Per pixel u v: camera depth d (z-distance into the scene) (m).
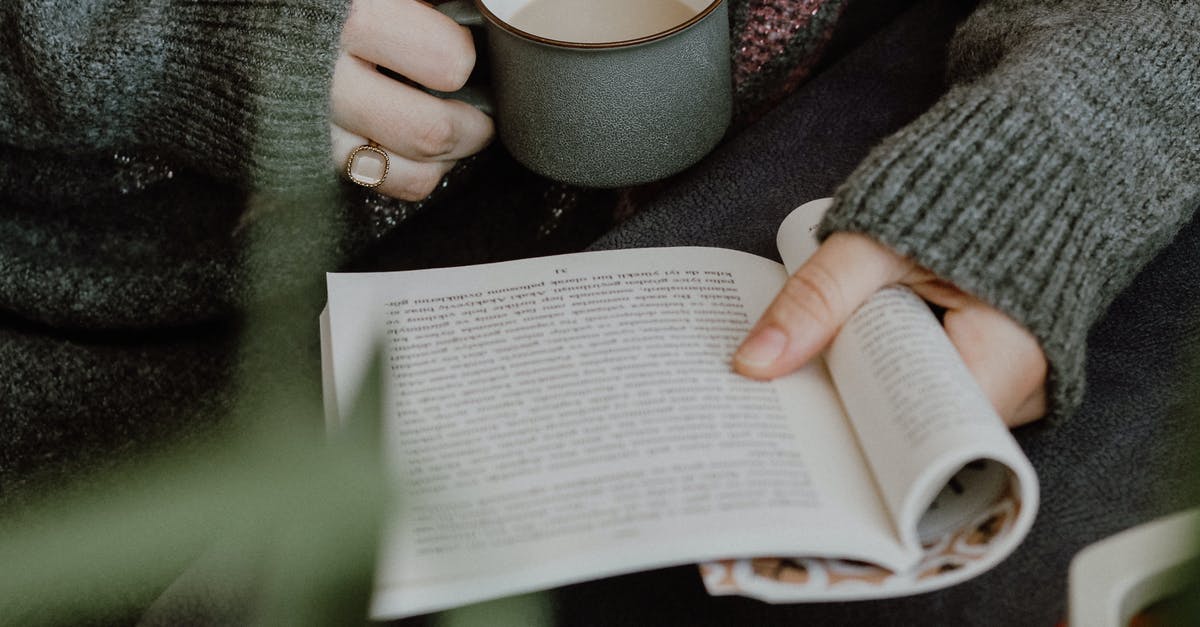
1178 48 0.54
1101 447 0.47
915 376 0.42
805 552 0.40
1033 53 0.54
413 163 0.65
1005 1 0.63
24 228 0.70
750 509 0.41
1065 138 0.50
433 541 0.41
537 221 0.76
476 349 0.50
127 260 0.70
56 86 0.61
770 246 0.58
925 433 0.40
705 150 0.59
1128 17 0.55
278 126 0.59
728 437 0.44
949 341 0.45
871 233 0.46
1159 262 0.57
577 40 0.57
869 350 0.44
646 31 0.57
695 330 0.50
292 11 0.57
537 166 0.59
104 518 0.49
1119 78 0.52
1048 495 0.45
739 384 0.47
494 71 0.57
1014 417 0.48
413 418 0.46
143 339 0.72
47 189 0.69
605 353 0.49
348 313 0.52
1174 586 0.29
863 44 0.72
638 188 0.72
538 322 0.51
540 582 0.39
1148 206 0.50
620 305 0.52
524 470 0.44
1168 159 0.52
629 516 0.41
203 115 0.62
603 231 0.76
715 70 0.56
